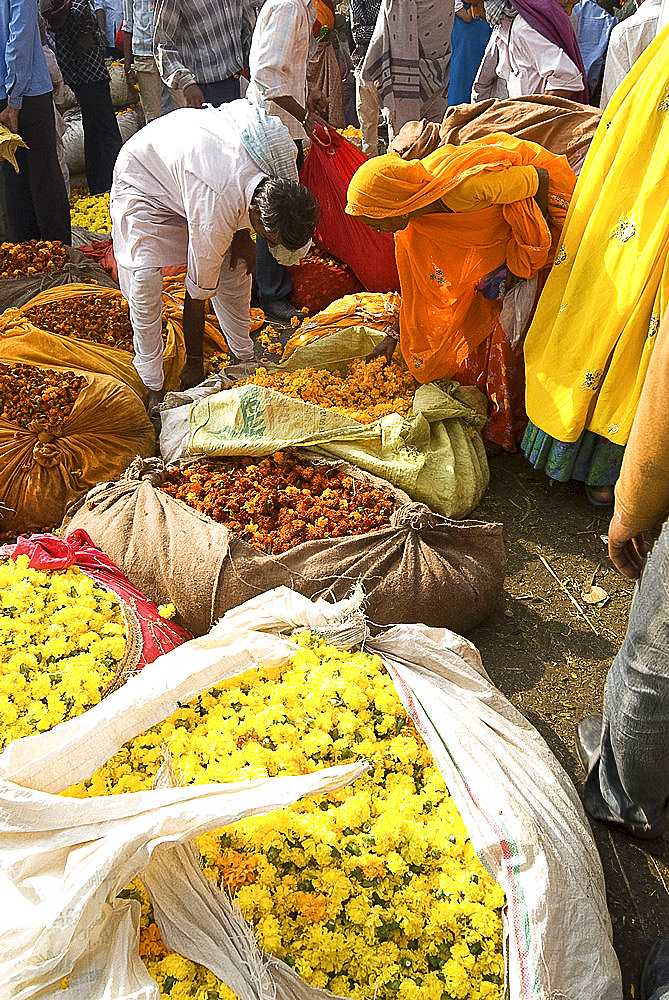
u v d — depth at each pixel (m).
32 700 2.28
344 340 4.60
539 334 4.02
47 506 3.81
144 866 1.81
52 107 5.64
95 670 2.39
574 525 4.08
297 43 4.88
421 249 4.11
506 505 4.20
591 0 7.03
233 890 1.93
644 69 3.43
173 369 4.70
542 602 3.67
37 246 5.38
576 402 3.83
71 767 2.01
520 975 1.84
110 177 7.34
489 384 4.39
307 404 3.76
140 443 4.13
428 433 3.98
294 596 2.70
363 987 1.84
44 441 3.83
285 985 1.80
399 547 3.28
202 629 3.19
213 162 3.68
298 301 5.55
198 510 3.36
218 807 1.83
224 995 1.76
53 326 4.65
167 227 4.09
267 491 3.48
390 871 2.00
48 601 2.62
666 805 2.66
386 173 3.76
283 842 2.00
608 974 1.92
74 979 1.72
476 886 1.98
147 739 2.25
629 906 2.56
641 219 3.45
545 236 3.98
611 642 3.48
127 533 3.32
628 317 3.57
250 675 2.47
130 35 6.82
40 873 1.82
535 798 2.19
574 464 4.05
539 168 3.97
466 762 2.18
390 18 6.25
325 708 2.36
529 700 3.23
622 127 3.51
